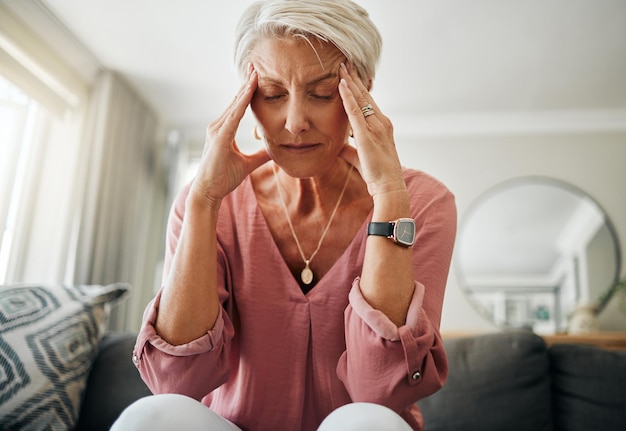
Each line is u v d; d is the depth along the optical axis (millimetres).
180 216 886
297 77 761
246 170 835
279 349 812
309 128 782
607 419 1412
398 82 3180
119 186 3078
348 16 779
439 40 2734
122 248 3115
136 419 579
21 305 1540
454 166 3629
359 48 786
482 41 2734
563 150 3574
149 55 2918
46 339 1496
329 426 592
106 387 1560
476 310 3375
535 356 1543
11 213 2619
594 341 2578
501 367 1526
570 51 2807
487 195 3562
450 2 2439
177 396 626
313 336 807
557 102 3383
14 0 2357
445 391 1525
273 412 800
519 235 3471
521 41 2729
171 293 759
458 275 3443
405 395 721
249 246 853
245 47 804
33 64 2570
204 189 786
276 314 821
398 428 568
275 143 805
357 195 895
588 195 3496
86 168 2820
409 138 3703
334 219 875
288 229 884
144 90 3320
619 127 3529
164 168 3732
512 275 3410
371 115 801
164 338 753
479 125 3619
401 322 727
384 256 741
